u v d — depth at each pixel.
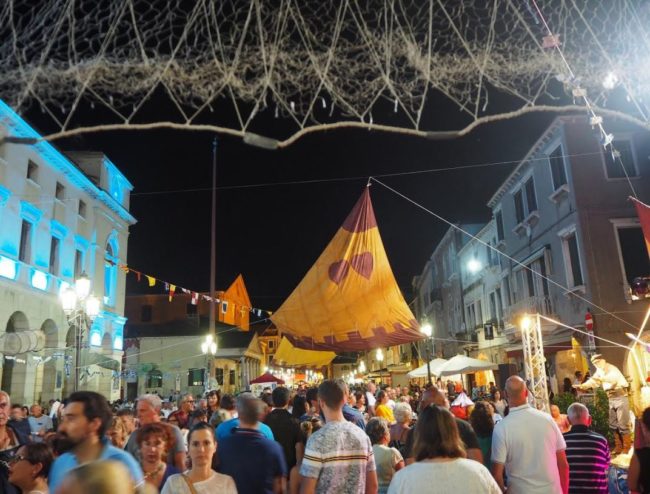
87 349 22.56
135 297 52.56
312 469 4.34
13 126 20.00
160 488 4.36
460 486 3.26
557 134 20.97
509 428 4.94
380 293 11.84
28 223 23.31
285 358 25.27
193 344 44.72
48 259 24.48
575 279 20.36
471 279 34.88
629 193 19.83
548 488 4.76
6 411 5.62
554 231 21.75
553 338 21.73
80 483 1.50
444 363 19.09
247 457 4.69
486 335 28.50
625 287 19.02
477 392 24.52
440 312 45.28
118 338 32.62
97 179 30.64
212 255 22.19
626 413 12.80
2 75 5.55
